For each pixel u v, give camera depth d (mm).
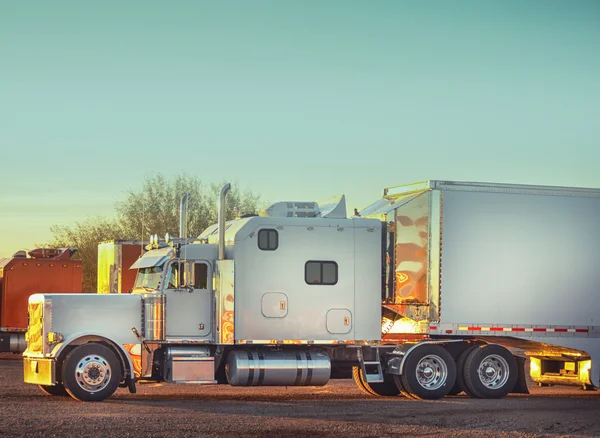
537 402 20641
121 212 54719
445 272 21172
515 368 21547
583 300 22016
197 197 54406
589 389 24234
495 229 21547
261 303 20453
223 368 20844
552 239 21906
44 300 19516
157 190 54375
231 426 15930
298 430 15688
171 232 52875
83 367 19328
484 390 21328
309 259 20812
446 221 21250
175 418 16703
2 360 34188
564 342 21812
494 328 21375
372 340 21000
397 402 20297
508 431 16078
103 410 17719
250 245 20484
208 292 20500
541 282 21750
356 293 21016
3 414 17016
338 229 21047
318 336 20734
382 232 21344
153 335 19953
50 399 19906
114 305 19891
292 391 23719
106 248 31938
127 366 19844
